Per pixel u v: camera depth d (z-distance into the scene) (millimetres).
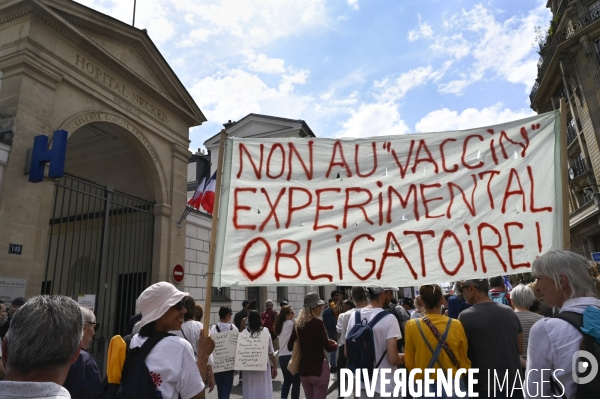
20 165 7012
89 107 8688
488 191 3412
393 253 3330
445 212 3410
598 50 21250
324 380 4836
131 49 10086
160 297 2299
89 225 11469
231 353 5227
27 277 6816
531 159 3406
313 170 3584
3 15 7672
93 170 12172
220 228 3398
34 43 7508
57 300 1519
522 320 3789
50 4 7941
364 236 3389
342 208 3477
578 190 25047
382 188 3527
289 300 17109
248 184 3521
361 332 3668
